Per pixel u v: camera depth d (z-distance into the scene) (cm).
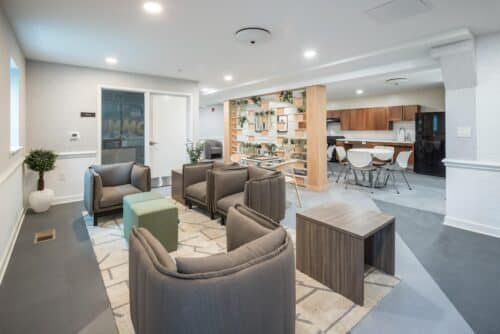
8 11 254
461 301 196
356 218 221
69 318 178
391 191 539
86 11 256
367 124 888
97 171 384
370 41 337
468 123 331
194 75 532
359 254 190
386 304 192
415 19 274
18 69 353
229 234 189
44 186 425
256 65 452
